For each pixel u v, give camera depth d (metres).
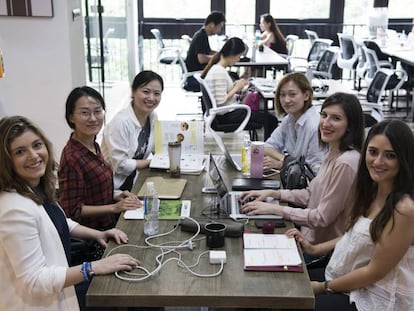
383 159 1.91
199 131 3.09
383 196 2.01
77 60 4.69
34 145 1.86
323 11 9.26
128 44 8.26
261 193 2.51
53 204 2.04
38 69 4.47
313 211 2.37
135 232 2.16
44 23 4.36
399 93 8.45
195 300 1.72
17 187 1.82
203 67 6.79
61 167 2.55
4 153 1.80
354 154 2.38
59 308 1.86
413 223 1.83
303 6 9.21
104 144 3.08
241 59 6.53
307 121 3.09
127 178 3.06
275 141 3.34
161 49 7.95
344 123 2.39
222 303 1.72
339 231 2.43
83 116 2.59
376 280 1.93
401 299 1.91
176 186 2.63
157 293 1.72
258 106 5.36
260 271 1.86
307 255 2.43
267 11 9.20
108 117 6.16
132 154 3.14
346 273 2.08
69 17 4.42
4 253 1.78
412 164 1.88
